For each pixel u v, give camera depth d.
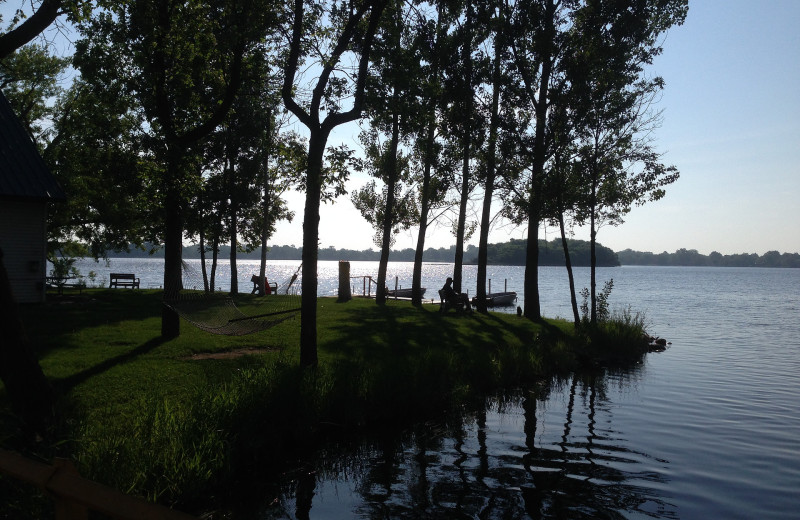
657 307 49.91
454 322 22.72
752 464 9.75
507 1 20.47
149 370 11.99
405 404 12.16
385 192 29.69
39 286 21.53
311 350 12.58
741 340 27.69
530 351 17.58
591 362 19.58
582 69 20.00
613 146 21.88
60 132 31.50
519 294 61.84
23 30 8.56
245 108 28.17
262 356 13.94
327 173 12.51
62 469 3.25
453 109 19.19
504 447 10.54
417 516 7.50
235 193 30.59
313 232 12.65
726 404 14.34
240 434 8.97
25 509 5.59
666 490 8.52
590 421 12.55
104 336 15.58
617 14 19.47
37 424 7.57
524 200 21.06
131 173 15.26
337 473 9.02
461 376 14.59
